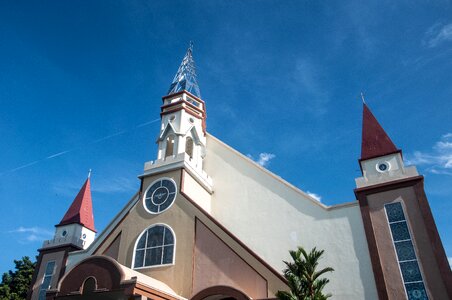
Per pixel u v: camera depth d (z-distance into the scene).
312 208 27.97
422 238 23.28
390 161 26.94
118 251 28.55
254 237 28.81
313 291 19.05
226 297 24.31
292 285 19.22
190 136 33.81
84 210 39.09
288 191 29.58
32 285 33.56
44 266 34.31
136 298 20.80
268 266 24.03
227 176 32.66
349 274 24.52
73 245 34.94
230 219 30.47
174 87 39.03
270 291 23.33
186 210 27.84
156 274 26.17
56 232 37.34
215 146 34.72
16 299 42.91
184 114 34.28
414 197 24.58
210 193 32.38
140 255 27.52
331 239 26.17
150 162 31.36
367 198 25.88
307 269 19.52
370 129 29.47
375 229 24.72
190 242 26.47
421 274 22.45
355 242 25.33
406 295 22.28
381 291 22.92
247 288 23.84
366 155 27.81
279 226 28.44
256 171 31.73
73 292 22.17
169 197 29.05
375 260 23.89
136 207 29.84
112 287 21.38
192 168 30.77
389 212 24.84
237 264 24.80
